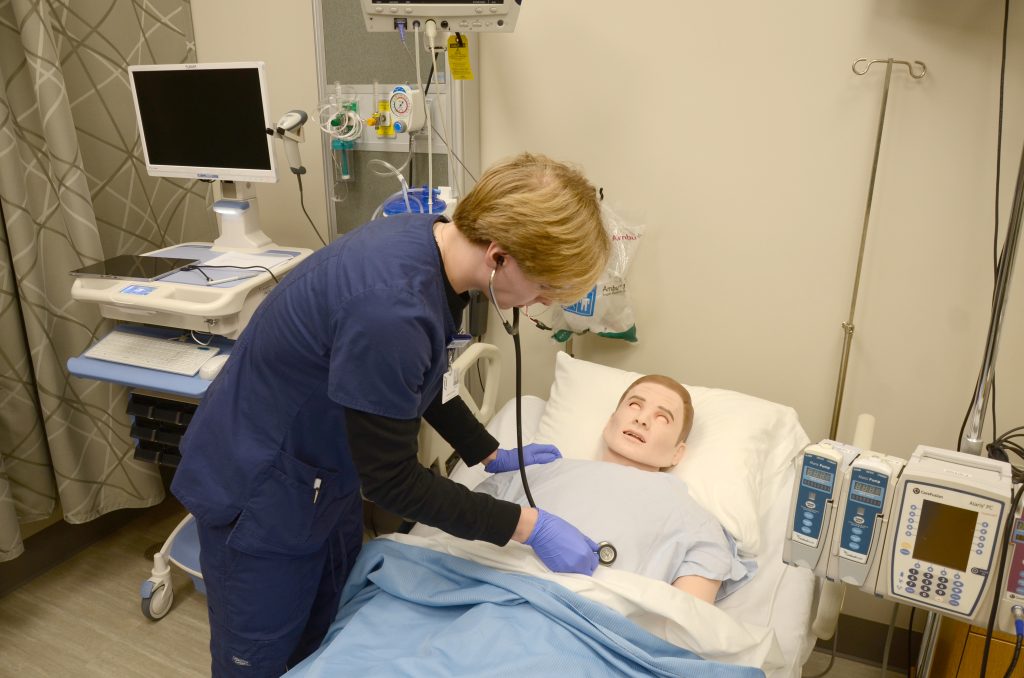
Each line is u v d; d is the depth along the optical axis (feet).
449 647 3.43
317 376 3.42
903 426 5.75
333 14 6.19
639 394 5.21
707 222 5.91
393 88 6.13
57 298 6.01
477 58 6.14
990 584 3.07
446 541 4.17
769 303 5.90
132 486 6.76
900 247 5.39
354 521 4.66
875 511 3.22
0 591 6.42
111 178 6.69
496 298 3.28
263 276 5.46
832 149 5.39
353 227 6.81
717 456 5.16
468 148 6.23
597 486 4.51
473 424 4.45
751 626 3.83
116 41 6.56
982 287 5.24
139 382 5.11
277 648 4.09
